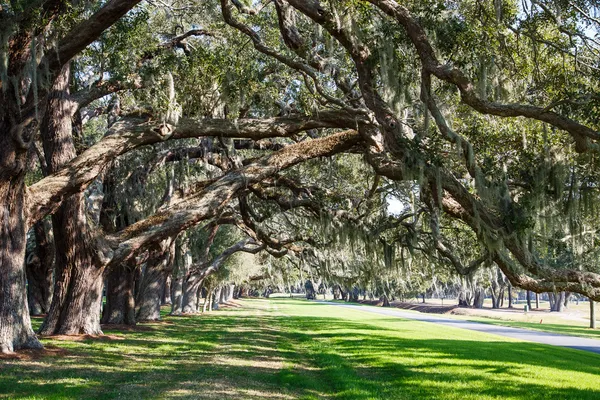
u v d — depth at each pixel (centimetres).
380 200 2161
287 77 1734
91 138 2497
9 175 1188
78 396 805
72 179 1351
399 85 1232
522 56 1248
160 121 1445
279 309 5519
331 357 1448
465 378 1139
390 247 1944
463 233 2006
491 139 1412
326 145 1556
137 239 1585
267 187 2064
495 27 1133
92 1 1318
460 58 1116
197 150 2214
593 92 980
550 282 1138
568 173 1252
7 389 824
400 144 1245
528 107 959
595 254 1472
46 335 1644
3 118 1179
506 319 4678
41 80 1194
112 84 1600
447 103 1460
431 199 1573
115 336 1778
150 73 1449
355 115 1420
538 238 1372
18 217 1238
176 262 3622
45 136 1598
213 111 1655
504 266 1172
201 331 2248
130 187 2216
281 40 1692
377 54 1240
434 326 3086
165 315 3647
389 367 1289
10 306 1211
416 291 4594
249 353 1487
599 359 1670
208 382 976
